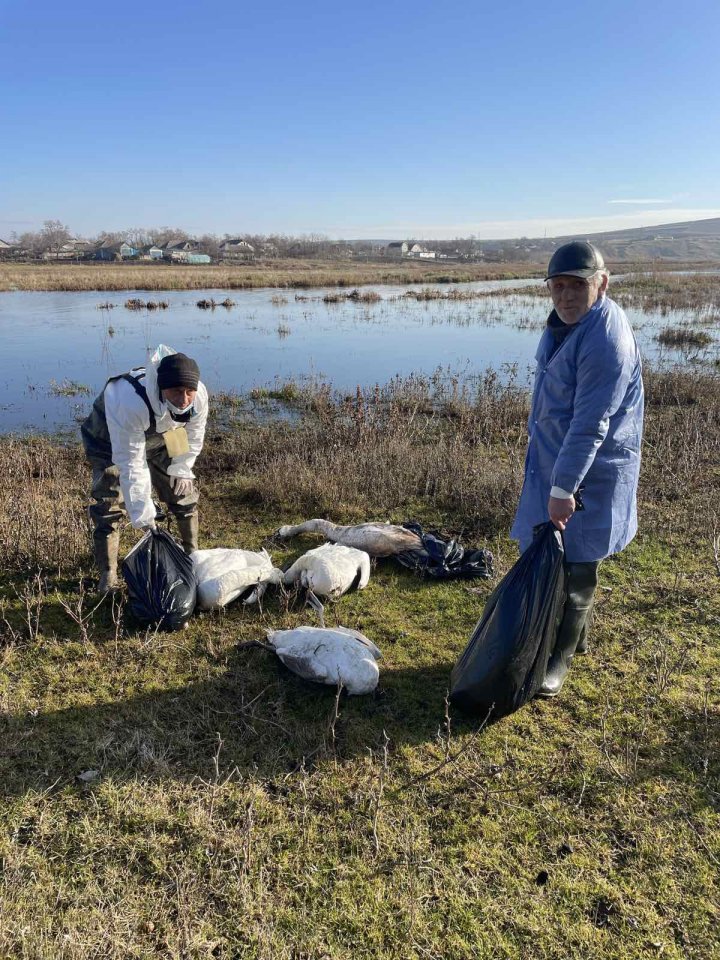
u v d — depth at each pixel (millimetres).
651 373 11516
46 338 17469
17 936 2197
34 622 4051
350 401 9406
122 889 2398
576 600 3404
